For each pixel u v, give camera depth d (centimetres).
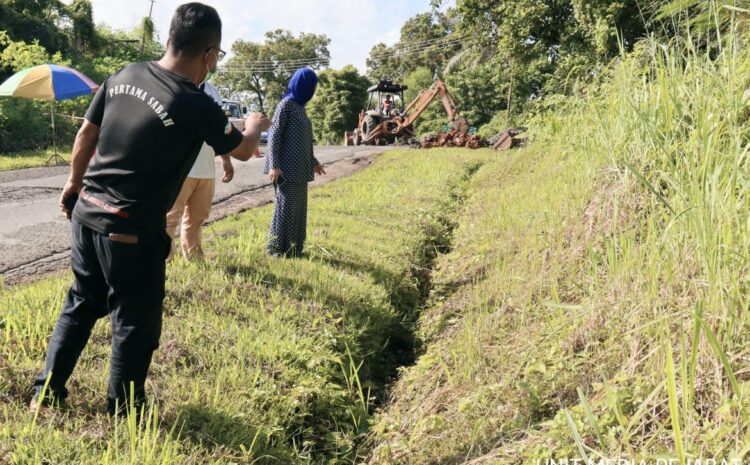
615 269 392
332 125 6781
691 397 266
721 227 323
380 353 518
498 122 4081
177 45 315
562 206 595
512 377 370
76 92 1603
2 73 2712
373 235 795
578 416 291
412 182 1288
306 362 429
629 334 334
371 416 418
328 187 1216
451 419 362
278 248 650
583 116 623
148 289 315
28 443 288
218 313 481
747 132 393
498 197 945
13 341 396
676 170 375
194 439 326
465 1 2917
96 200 306
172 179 313
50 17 3947
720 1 438
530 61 2688
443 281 665
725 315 289
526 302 460
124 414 323
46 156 1984
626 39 1702
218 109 317
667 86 452
